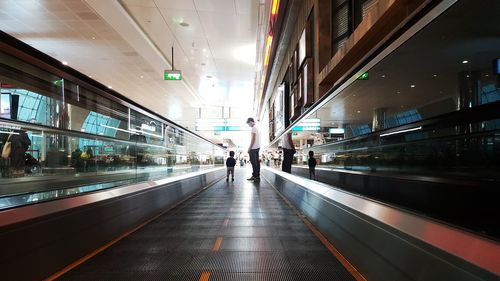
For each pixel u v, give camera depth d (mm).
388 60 3393
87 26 11711
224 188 9969
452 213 3135
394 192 4688
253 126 12070
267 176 14328
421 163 3857
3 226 2199
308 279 2623
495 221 2535
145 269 2854
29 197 2990
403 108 4293
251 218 5125
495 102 2406
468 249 1454
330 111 6461
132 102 5625
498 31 2406
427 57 3240
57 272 2766
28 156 4977
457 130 3078
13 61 4133
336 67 6863
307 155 12125
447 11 2309
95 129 8359
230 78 20391
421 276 1762
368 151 6059
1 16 10828
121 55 14891
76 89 5609
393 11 4473
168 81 19969
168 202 6289
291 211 5738
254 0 10391
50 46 13680
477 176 2773
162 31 12844
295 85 11414
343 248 3207
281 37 12266
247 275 2713
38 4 10023
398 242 2047
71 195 3316
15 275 2297
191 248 3500
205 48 14844
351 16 7090
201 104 28438
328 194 3986
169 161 9719
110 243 3693
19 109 6570
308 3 9180
